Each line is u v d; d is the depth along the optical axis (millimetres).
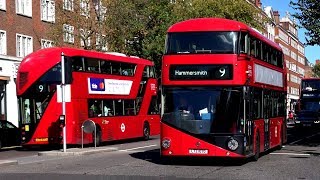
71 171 14547
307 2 23719
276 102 21531
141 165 16234
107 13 37562
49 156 20734
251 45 16422
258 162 17125
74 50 24594
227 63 15156
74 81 24266
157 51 43344
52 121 23875
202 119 15102
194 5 47406
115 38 39000
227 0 48500
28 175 13625
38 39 39375
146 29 43156
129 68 29562
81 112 24609
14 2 37250
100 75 26453
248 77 15523
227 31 15344
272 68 20391
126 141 31094
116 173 13930
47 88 23828
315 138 32906
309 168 15312
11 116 36688
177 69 15445
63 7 36594
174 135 15234
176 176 13172
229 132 14961
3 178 13078
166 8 44156
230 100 15055
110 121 27219
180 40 15594
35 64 23969
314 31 23359
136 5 41562
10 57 36375
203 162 17188
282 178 12906
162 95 15555
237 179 12602
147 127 31688
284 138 23906
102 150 22266
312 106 47875
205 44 15367
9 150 25578
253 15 50031
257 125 17109
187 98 15312
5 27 36156
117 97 28062
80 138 24422
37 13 39719
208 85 15211
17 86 24125
